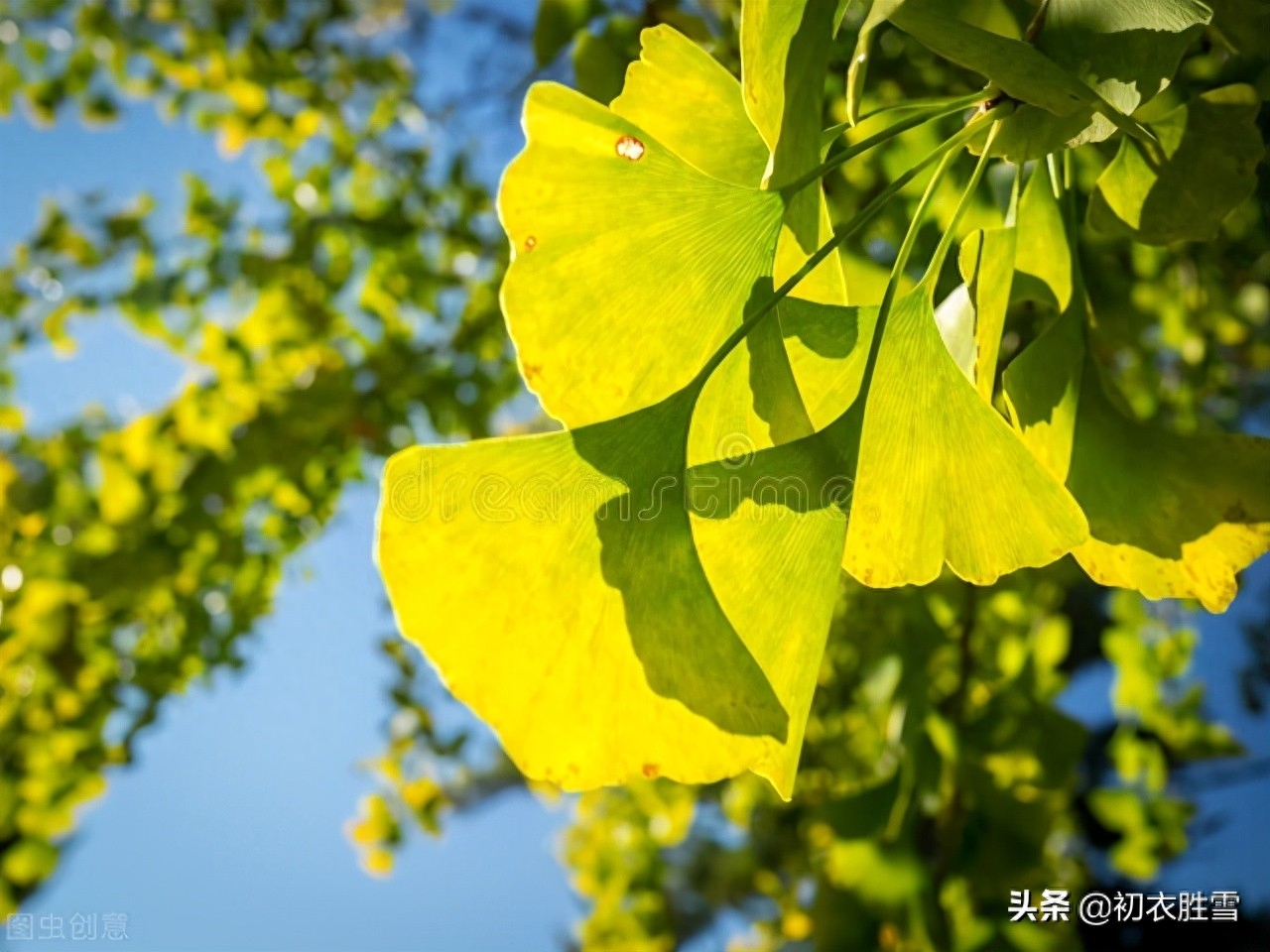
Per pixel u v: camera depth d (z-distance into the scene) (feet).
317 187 2.89
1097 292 1.54
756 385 0.60
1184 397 1.98
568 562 0.53
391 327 2.91
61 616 2.65
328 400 2.67
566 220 0.59
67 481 2.77
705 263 0.60
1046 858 1.76
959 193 1.19
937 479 0.61
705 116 0.69
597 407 0.60
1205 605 0.69
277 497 2.89
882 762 1.98
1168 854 2.07
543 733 0.52
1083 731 1.63
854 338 0.62
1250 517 0.69
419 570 0.52
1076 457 0.71
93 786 2.76
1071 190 0.74
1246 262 1.65
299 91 2.80
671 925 2.88
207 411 2.68
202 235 2.89
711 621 0.55
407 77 2.90
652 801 2.78
